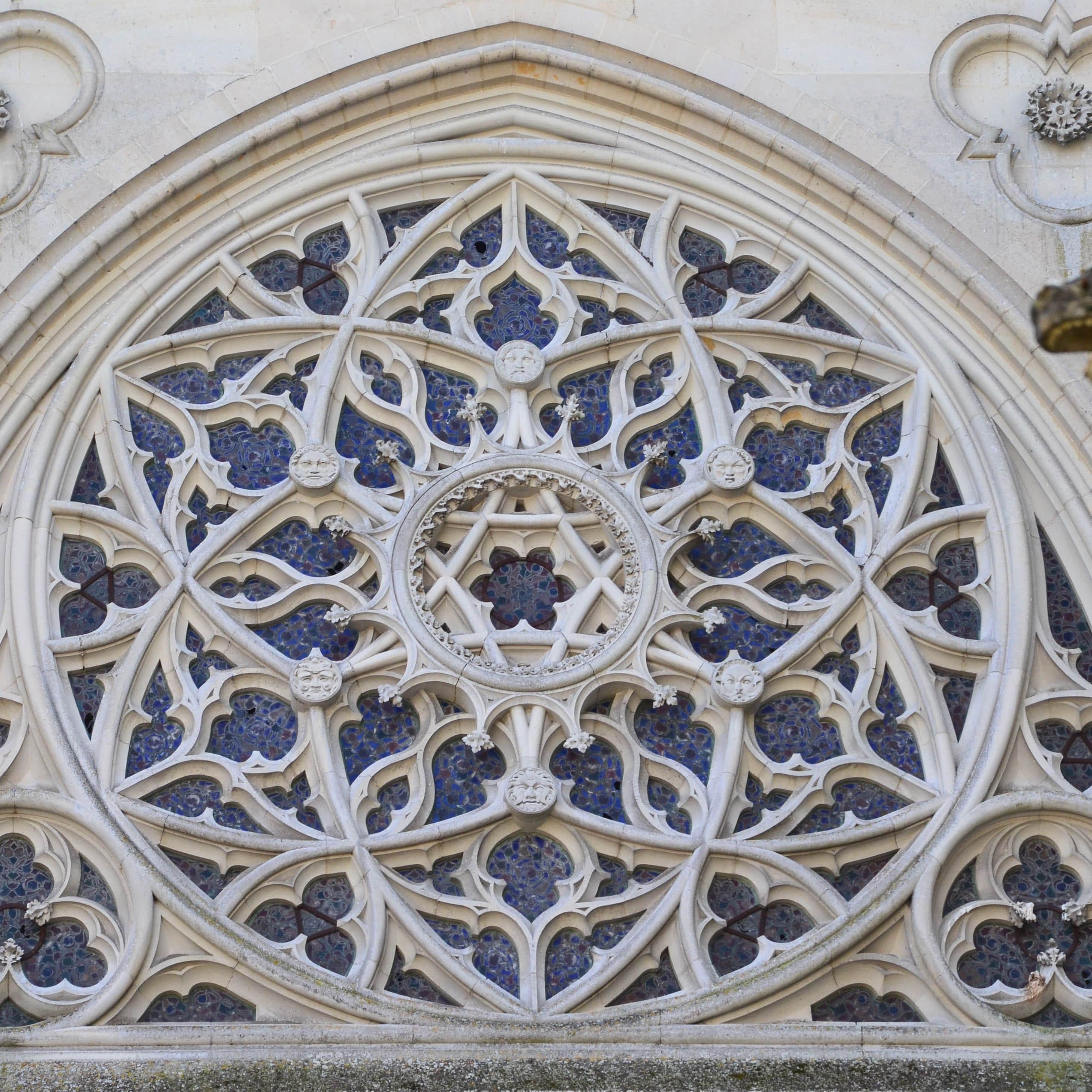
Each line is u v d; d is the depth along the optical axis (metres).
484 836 50.75
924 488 54.28
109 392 54.19
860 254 56.47
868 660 52.59
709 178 56.94
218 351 55.25
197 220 56.12
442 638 52.25
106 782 50.56
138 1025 48.28
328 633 53.00
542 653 52.88
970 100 57.12
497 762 51.88
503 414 54.81
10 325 53.62
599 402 55.53
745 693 51.69
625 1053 48.06
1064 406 54.38
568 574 53.84
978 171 56.09
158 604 52.25
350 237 56.78
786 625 53.06
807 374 56.00
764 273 56.78
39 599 52.22
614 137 57.22
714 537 54.12
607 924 50.34
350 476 54.03
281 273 56.59
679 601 52.97
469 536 53.62
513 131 57.44
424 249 56.59
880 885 50.19
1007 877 51.12
